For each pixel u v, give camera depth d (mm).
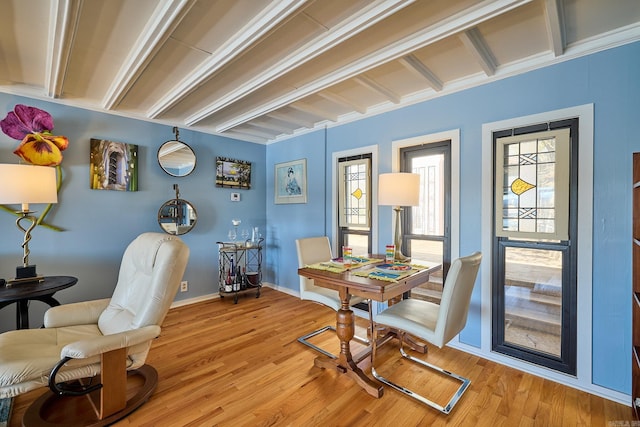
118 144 3084
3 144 2461
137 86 2580
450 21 1641
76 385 1915
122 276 2238
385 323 2012
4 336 1711
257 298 3924
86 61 2172
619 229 1825
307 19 1656
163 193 3455
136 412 1712
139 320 1766
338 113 3383
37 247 2643
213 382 2014
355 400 1839
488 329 2350
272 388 1953
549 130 2082
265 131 4102
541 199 2123
